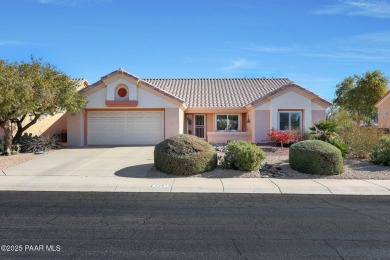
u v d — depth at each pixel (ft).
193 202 32.42
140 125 80.18
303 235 22.34
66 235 22.21
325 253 19.19
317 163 45.57
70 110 72.84
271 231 23.20
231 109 88.94
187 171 45.21
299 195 36.06
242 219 26.27
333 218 26.61
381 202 32.71
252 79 108.47
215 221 25.67
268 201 33.01
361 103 119.65
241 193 36.94
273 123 79.97
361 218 26.63
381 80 117.60
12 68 60.13
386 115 104.01
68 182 41.78
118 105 77.15
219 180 42.96
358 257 18.66
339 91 128.98
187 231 23.16
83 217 26.66
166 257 18.58
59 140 82.38
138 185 40.29
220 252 19.31
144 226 24.30
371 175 45.37
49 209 29.25
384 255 18.93
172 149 46.34
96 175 46.03
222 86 102.68
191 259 18.33
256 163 46.80
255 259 18.35
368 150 55.72
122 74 77.30
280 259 18.37
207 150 47.06
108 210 29.01
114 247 20.04
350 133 59.16
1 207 29.96
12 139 68.80
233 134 85.71
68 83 69.10
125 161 56.24
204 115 92.58
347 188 39.09
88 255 18.83
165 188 39.01
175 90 99.04
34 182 41.75
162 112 79.97
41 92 61.16
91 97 78.07
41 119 85.05
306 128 79.56
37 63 65.72
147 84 77.82
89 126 79.87
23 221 25.41
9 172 47.73
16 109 59.11
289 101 80.18
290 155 48.91
